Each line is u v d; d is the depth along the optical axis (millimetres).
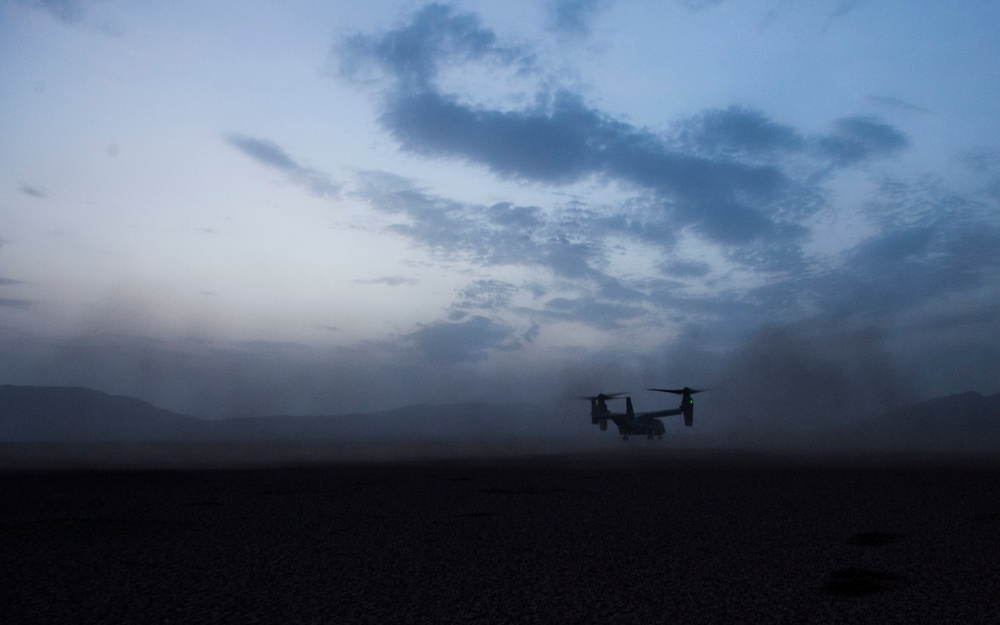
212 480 38188
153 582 13047
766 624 9961
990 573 13102
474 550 16031
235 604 11398
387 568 14117
